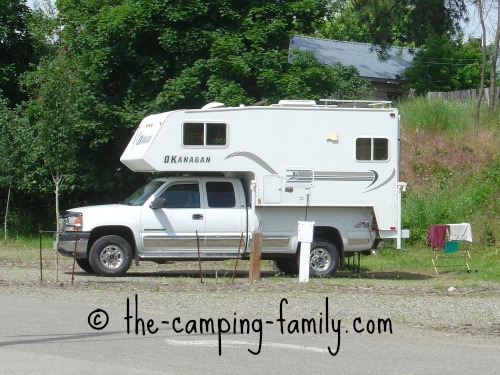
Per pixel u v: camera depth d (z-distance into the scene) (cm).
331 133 2452
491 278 2483
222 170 2398
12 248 3419
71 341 1320
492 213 3275
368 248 2489
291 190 2425
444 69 5656
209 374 1096
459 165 3703
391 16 5719
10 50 4206
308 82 3431
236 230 2398
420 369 1158
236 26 3397
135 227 2352
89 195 3994
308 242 2266
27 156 3722
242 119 2411
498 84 5681
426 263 2894
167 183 2395
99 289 2006
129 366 1135
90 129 3338
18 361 1148
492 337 1436
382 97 5844
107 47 3316
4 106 3834
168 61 3353
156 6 3262
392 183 2483
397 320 1595
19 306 1703
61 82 2166
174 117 2377
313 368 1152
